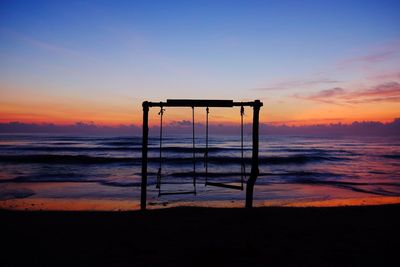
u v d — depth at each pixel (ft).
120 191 50.44
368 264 16.93
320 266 16.62
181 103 27.89
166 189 52.75
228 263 16.93
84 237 21.74
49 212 30.63
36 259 17.62
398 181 64.90
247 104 27.43
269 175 73.10
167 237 21.68
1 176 66.59
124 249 19.24
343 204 41.60
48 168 83.20
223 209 31.99
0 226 24.79
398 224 25.75
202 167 93.56
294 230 23.57
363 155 139.85
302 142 310.24
